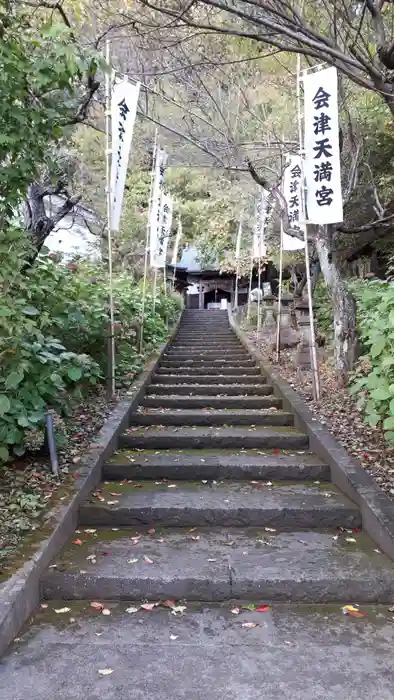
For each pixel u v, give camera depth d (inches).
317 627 110.2
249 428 229.3
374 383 164.9
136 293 397.7
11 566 116.1
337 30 167.0
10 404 138.9
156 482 179.6
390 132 326.6
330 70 227.9
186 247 868.0
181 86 284.5
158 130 357.4
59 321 184.1
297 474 183.2
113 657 99.2
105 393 256.7
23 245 142.9
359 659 99.0
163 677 93.9
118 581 120.6
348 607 118.0
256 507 154.6
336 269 292.8
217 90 287.6
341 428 210.5
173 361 375.6
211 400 264.4
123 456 194.2
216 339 514.6
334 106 230.5
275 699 88.5
